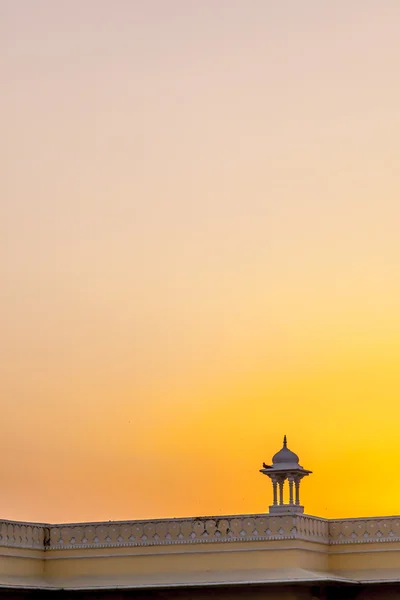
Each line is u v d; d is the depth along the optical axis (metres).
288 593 33.59
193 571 34.72
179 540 35.12
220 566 34.53
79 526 36.25
